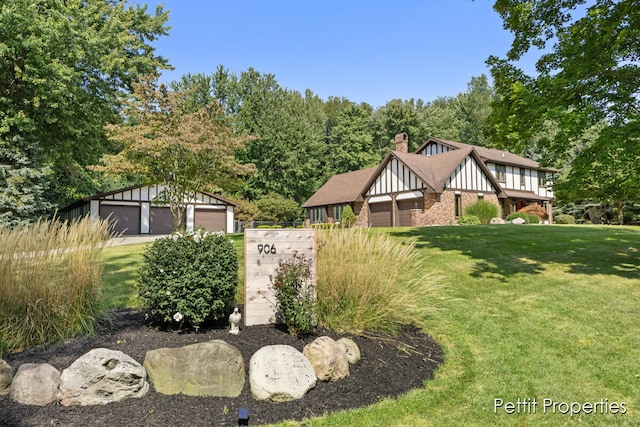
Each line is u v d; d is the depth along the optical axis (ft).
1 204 49.06
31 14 49.14
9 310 14.33
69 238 16.05
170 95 42.98
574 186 29.48
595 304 20.42
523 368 14.80
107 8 67.41
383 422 11.36
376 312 17.24
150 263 15.74
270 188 129.80
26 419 10.53
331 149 154.10
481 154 93.20
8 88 52.60
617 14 27.53
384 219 89.71
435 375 14.35
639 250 32.73
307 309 15.51
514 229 46.91
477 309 20.47
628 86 28.04
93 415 10.82
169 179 45.91
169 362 12.41
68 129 56.34
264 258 17.39
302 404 11.97
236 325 15.65
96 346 14.08
